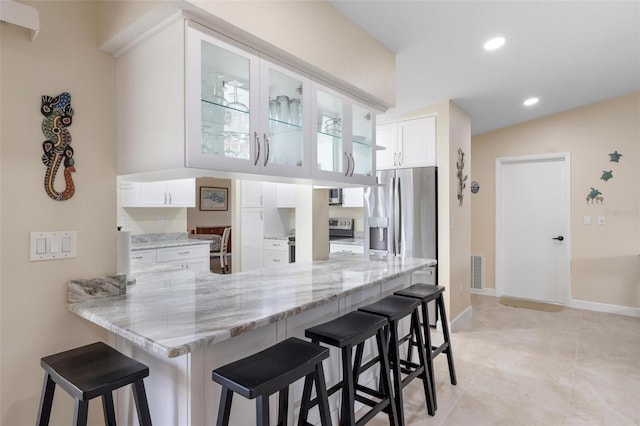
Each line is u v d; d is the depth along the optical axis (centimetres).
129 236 181
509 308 464
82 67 160
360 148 259
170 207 466
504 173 523
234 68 163
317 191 279
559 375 277
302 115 198
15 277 142
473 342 348
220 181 934
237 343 147
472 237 549
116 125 172
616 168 438
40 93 148
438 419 221
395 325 205
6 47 139
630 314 432
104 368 123
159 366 142
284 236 530
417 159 409
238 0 152
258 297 168
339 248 457
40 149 148
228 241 772
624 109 429
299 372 125
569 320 413
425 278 391
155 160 152
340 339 156
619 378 271
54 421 151
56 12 152
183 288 187
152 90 153
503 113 451
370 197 429
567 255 471
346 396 158
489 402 240
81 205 160
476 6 220
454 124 403
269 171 175
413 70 311
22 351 143
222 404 120
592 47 285
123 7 149
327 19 206
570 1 221
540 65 313
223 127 161
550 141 480
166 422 139
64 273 155
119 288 170
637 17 242
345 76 219
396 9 218
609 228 444
